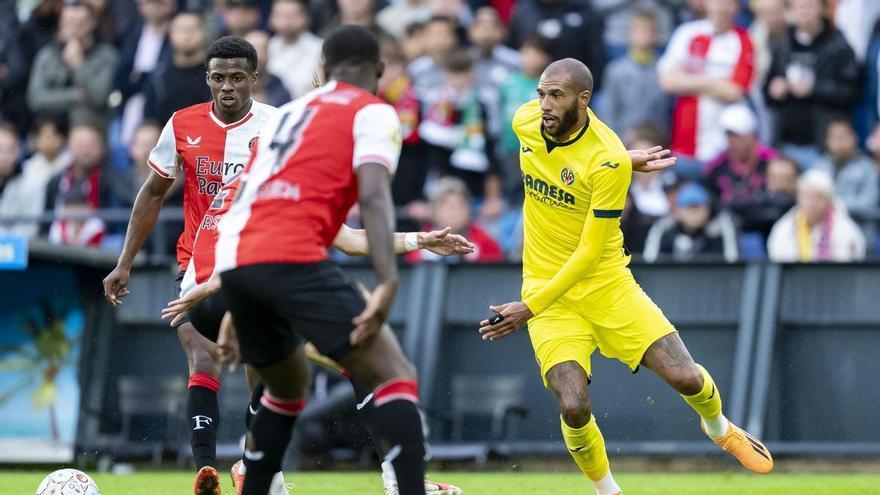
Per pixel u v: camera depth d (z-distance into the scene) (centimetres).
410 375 1611
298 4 4766
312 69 4778
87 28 5103
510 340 3766
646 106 4606
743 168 4394
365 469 3697
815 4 4569
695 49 4578
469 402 3762
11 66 5200
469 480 3142
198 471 2162
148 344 3941
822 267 3653
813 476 3381
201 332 2295
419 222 4409
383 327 1619
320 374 3744
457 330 3797
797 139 4562
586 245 2253
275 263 1587
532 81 4631
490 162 4612
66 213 4812
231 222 1636
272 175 1623
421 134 4597
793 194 4341
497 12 4759
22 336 4006
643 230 4259
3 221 4556
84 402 3944
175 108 4775
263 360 1688
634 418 3650
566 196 2322
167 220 4484
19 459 3944
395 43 4672
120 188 4916
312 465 3697
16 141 5122
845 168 4516
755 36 4597
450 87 4622
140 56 5025
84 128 4928
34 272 4009
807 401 3622
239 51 2250
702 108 4531
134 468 3869
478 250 4281
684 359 2352
